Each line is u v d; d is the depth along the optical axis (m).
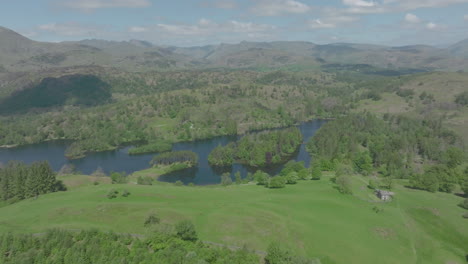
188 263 67.75
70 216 96.75
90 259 69.94
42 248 73.94
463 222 112.06
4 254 72.25
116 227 88.81
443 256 93.69
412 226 110.75
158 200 118.38
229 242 84.25
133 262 68.38
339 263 81.94
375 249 91.12
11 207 118.31
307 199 124.88
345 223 104.44
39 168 139.75
